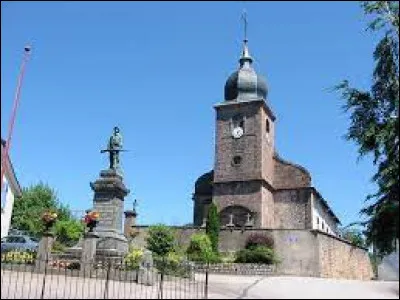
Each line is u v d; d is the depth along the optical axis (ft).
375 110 76.84
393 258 69.67
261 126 158.30
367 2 76.64
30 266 72.84
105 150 96.63
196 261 116.26
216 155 159.94
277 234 131.03
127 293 57.41
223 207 153.07
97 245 87.66
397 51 75.56
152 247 120.47
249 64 172.76
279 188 160.45
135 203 144.36
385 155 72.38
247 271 115.55
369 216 71.61
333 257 131.23
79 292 56.03
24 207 182.70
